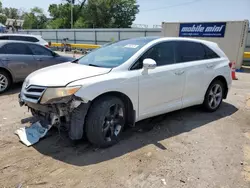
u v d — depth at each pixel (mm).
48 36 32562
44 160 3201
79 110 3217
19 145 3584
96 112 3322
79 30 28719
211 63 5000
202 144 3777
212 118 4926
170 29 14992
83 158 3264
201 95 4906
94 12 50156
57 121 3354
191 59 4688
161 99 4121
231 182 2848
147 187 2719
